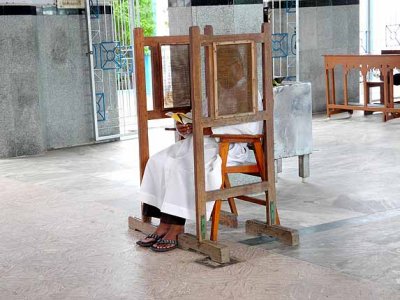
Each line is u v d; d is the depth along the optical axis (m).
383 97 11.00
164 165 4.66
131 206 5.91
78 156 8.68
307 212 5.47
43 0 9.01
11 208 6.01
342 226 5.03
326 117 11.09
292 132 6.27
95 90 9.66
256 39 4.48
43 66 9.16
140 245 4.70
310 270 4.11
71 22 9.33
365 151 7.98
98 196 6.34
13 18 8.52
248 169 4.73
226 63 4.38
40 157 8.72
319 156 7.79
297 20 10.89
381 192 6.03
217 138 4.81
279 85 6.22
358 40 12.09
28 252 4.71
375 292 3.71
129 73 11.52
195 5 5.74
